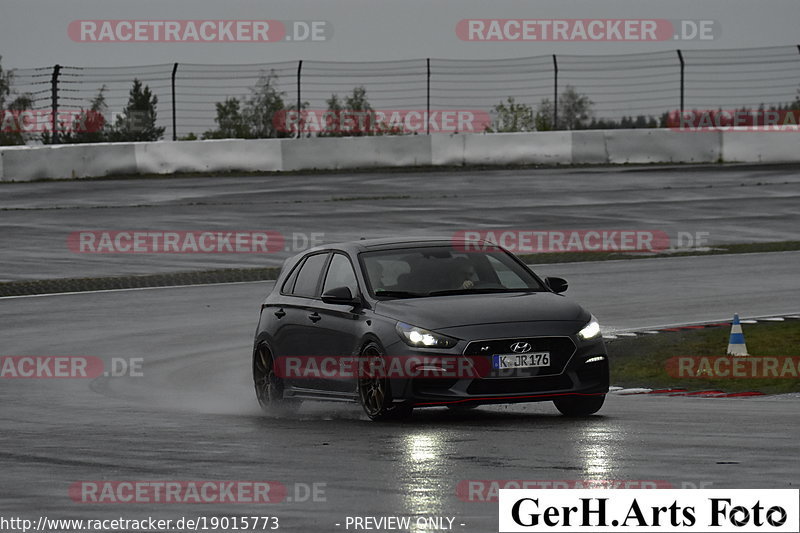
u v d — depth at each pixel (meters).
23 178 149.38
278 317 41.81
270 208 121.06
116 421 38.50
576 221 111.62
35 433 35.53
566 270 86.31
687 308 69.75
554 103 173.25
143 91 164.25
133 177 154.88
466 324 35.25
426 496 24.39
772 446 29.28
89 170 153.88
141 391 48.78
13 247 99.06
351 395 37.97
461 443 31.05
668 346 55.69
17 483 26.94
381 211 118.06
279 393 41.31
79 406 43.66
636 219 113.31
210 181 149.38
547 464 27.42
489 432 33.12
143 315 71.62
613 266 88.25
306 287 41.59
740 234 105.19
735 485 24.61
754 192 134.62
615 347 56.62
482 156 167.00
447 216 114.06
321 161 163.12
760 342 55.16
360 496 24.58
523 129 174.38
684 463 27.05
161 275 86.94
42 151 150.75
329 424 36.56
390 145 165.00
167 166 158.00
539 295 37.91
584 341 35.72
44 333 65.62
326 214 116.12
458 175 154.75
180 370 54.88
